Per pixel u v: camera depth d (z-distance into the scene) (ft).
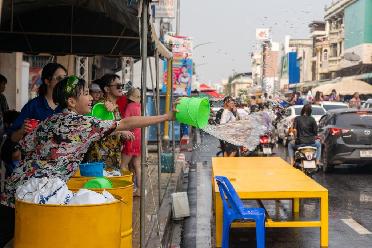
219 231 23.26
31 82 54.75
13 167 17.02
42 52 29.32
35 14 26.07
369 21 191.01
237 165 30.96
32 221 11.38
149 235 23.26
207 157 62.34
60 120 11.90
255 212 20.66
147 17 19.48
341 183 41.98
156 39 24.98
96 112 18.86
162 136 62.03
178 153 55.62
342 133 46.55
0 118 19.04
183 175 46.14
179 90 58.90
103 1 19.77
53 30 27.07
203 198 35.27
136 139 30.48
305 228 27.20
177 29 71.67
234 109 48.01
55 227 11.25
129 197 14.88
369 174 47.39
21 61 46.50
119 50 30.09
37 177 11.95
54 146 11.85
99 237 11.46
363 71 202.69
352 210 31.30
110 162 24.00
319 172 48.85
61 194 11.84
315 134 42.47
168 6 60.59
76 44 29.32
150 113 67.87
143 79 18.44
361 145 46.29
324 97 127.65
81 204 11.33
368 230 26.48
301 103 108.06
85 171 15.70
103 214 11.49
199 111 12.10
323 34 279.49
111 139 23.95
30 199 11.78
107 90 26.23
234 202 20.52
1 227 13.37
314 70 281.74
